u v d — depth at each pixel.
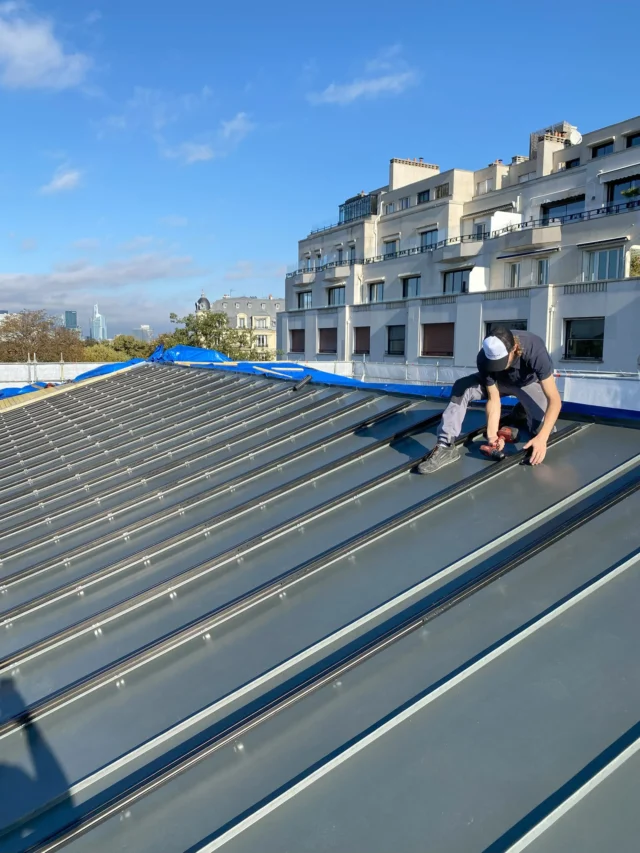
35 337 52.66
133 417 9.55
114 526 4.99
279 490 4.66
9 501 6.63
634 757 1.97
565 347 25.70
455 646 2.55
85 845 1.99
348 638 2.77
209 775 2.16
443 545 3.36
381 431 5.65
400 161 46.94
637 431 4.34
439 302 31.22
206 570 3.75
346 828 1.87
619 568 2.82
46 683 2.99
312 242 51.50
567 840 1.74
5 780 2.39
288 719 2.33
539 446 3.97
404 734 2.17
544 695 2.24
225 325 45.34
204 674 2.75
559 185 33.06
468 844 1.76
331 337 40.81
